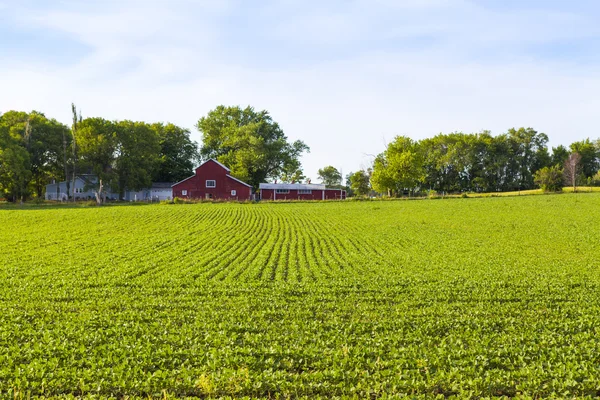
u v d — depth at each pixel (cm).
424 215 4919
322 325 1397
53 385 980
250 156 9675
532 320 1462
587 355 1136
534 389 965
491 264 2444
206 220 4753
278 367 1088
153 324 1377
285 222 4612
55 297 1756
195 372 1043
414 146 9212
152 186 9775
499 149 12288
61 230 3866
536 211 4912
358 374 1035
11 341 1248
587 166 12719
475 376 1024
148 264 2461
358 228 4097
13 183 7400
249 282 2052
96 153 8250
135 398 937
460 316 1505
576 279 2059
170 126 11231
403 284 1991
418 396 931
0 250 2884
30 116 8819
